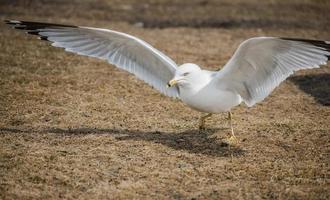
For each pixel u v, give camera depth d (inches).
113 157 428.8
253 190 379.9
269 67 421.7
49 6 1083.9
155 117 530.3
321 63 409.1
